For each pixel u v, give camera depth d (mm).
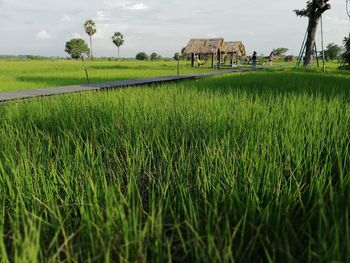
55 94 6652
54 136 3371
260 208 1776
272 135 3055
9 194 1996
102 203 1847
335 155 2561
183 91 6555
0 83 10875
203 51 37188
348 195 1708
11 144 2770
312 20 24297
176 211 1854
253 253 1478
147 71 23250
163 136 3156
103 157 2885
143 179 2305
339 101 5043
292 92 6309
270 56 48188
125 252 1317
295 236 1433
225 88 7547
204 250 1320
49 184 1963
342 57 25141
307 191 2059
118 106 4605
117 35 100688
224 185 1959
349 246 1175
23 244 1222
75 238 1604
